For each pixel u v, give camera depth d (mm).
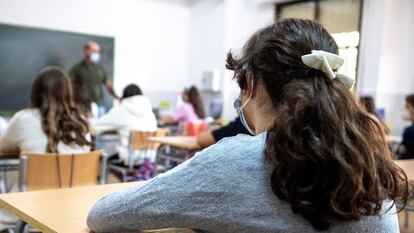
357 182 719
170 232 876
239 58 908
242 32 7051
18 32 5852
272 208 770
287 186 740
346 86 803
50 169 2180
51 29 6113
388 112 5395
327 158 718
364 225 786
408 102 4215
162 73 7406
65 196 1321
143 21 7090
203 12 7508
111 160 4172
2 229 1972
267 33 870
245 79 887
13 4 5836
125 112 4199
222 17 7125
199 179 799
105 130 4184
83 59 6402
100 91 6566
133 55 7016
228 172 789
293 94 771
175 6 7465
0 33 5723
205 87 7305
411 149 3912
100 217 918
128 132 4164
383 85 5355
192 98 5945
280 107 801
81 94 6152
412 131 3951
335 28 5844
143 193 844
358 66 5555
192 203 792
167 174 845
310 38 833
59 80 2354
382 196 784
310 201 735
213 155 814
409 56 5375
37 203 1237
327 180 724
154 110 6691
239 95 945
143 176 3922
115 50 6781
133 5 6953
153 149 4117
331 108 746
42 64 6059
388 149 832
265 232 773
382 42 5285
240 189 779
